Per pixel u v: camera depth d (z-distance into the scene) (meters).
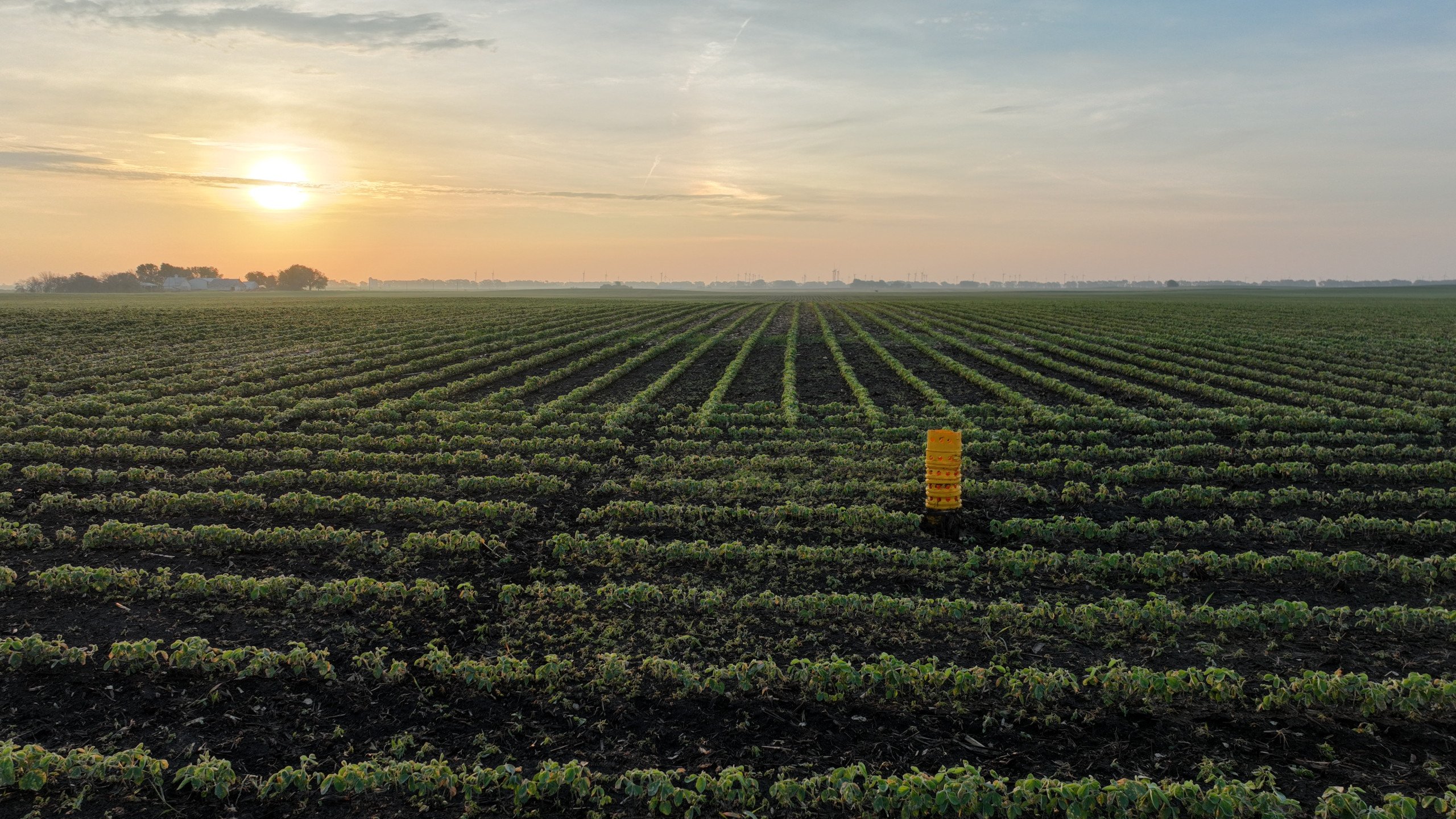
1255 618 9.55
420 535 12.89
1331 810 6.25
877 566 11.84
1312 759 7.23
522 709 8.27
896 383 30.20
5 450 18.19
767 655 9.05
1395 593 10.79
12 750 7.00
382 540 12.68
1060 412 23.80
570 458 17.92
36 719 7.98
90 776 6.98
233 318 62.75
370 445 19.89
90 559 12.10
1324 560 11.31
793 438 20.69
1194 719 7.88
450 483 16.78
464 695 8.48
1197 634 9.55
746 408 24.81
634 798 6.87
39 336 45.97
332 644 9.57
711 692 8.48
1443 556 12.19
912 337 45.00
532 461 18.56
